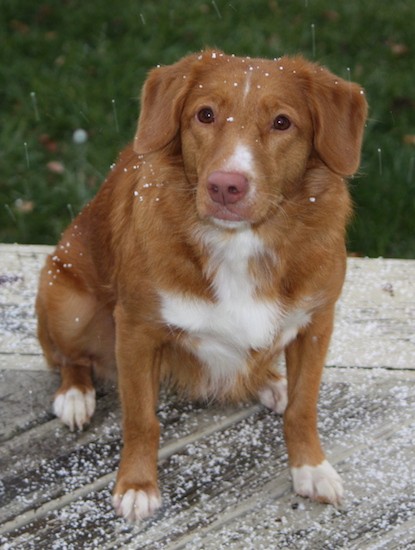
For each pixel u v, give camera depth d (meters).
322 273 4.32
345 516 4.33
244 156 3.88
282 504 4.40
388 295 5.58
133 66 8.80
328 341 4.52
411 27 9.44
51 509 4.38
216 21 9.45
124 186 4.62
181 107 4.18
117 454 4.69
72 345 5.02
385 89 8.55
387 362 5.18
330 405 4.93
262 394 4.97
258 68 4.13
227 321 4.35
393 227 7.21
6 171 7.77
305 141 4.14
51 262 5.04
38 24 9.48
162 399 5.02
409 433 4.76
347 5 9.70
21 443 4.72
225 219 3.96
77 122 8.22
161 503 4.39
